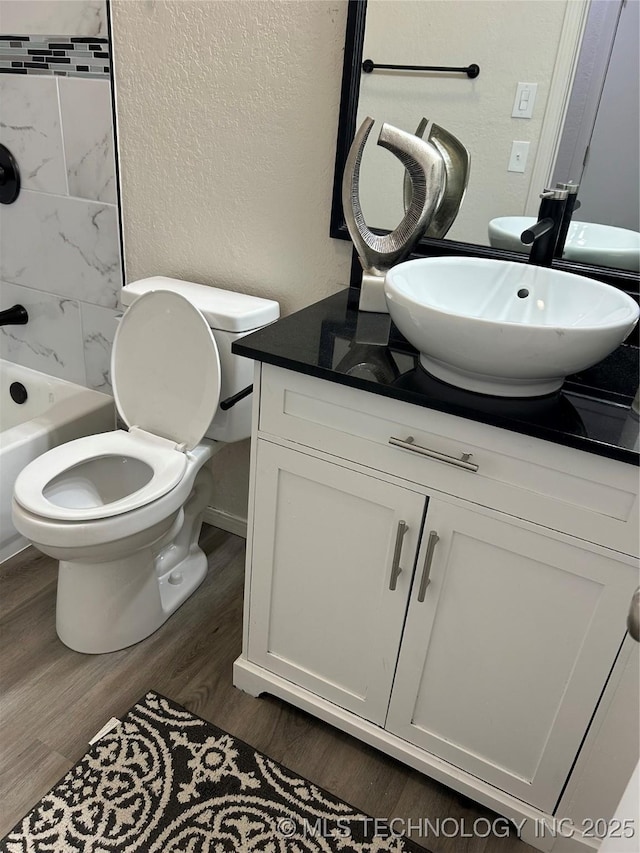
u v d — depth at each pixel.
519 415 1.02
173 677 1.61
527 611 1.14
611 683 1.10
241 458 2.01
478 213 1.41
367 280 1.43
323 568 1.33
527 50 1.25
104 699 1.53
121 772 1.38
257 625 1.49
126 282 1.98
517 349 0.97
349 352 1.23
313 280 1.69
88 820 1.28
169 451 1.65
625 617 1.05
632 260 1.30
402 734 1.40
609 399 1.11
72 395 2.19
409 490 1.16
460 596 1.20
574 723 1.17
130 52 1.67
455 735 1.33
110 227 1.92
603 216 1.30
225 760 1.42
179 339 1.61
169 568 1.85
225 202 1.72
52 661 1.62
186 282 1.81
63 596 1.63
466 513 1.12
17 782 1.34
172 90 1.66
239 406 1.67
